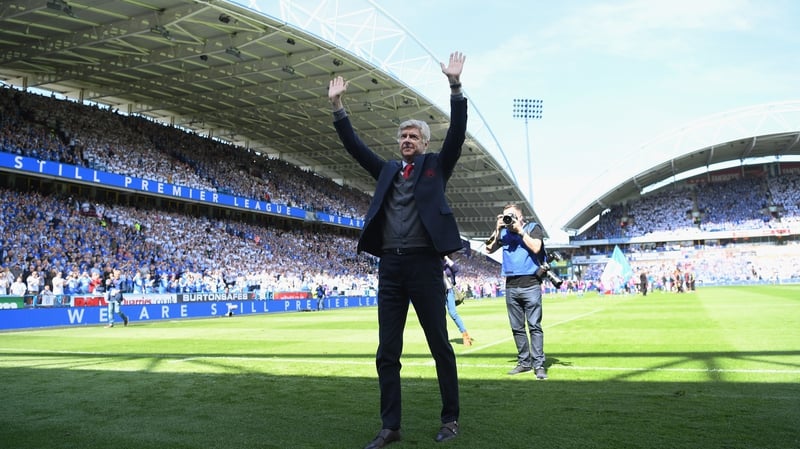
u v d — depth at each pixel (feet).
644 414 12.39
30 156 86.33
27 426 12.31
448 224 11.30
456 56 11.22
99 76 107.55
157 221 104.42
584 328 37.42
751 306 58.34
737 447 9.82
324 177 189.67
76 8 76.48
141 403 14.83
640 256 234.58
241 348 31.14
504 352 25.93
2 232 74.49
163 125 126.21
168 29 83.35
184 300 82.23
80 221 88.69
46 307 61.72
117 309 62.95
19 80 111.04
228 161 137.08
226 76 103.81
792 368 18.06
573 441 10.44
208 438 11.16
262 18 81.00
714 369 18.31
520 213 19.34
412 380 18.03
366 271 155.84
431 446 10.42
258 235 130.82
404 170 11.98
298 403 14.60
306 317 74.64
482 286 184.96
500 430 11.38
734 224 220.84
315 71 106.01
